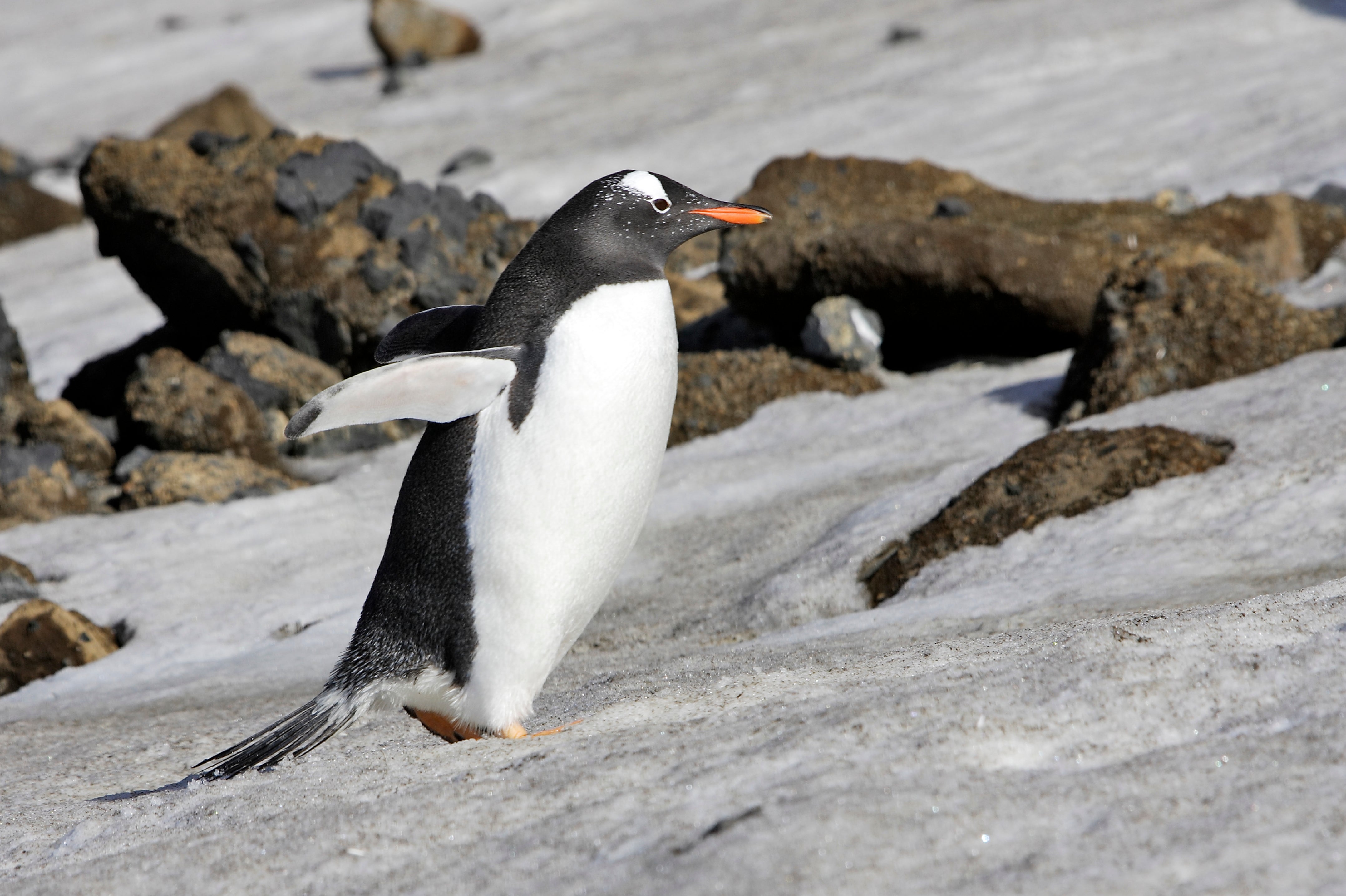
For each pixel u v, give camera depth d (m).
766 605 20.75
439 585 13.27
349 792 11.15
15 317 55.66
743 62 83.00
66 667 23.36
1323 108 52.34
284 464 34.56
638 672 16.55
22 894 10.03
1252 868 7.55
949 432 28.73
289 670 20.92
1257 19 68.94
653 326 13.34
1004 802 8.68
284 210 35.62
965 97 65.62
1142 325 27.27
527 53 98.69
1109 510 19.98
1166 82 61.94
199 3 141.12
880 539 21.27
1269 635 11.77
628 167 63.69
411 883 8.95
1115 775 8.95
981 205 37.62
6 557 26.83
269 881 9.38
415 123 82.25
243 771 12.67
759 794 9.21
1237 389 24.39
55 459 32.34
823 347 33.72
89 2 147.50
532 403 12.95
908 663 13.09
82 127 101.00
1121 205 36.94
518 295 13.37
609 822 9.23
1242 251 34.22
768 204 39.34
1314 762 8.71
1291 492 18.88
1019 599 17.38
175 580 26.53
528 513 12.99
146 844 10.78
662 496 28.20
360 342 35.66
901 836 8.30
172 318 38.91
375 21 100.19
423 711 13.96
